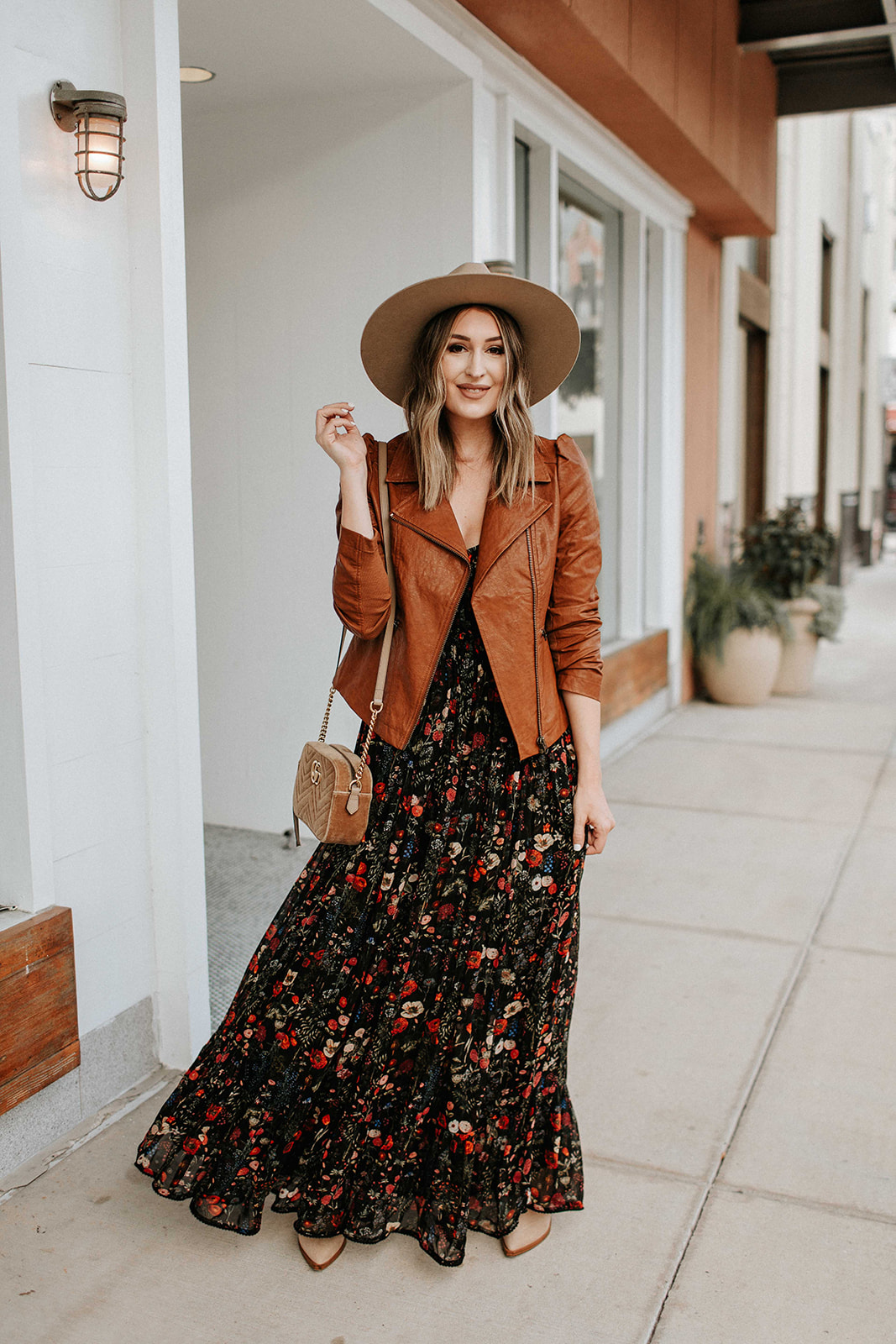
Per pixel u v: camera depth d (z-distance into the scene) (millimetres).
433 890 2082
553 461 2152
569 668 2164
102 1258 2184
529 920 2104
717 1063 3021
